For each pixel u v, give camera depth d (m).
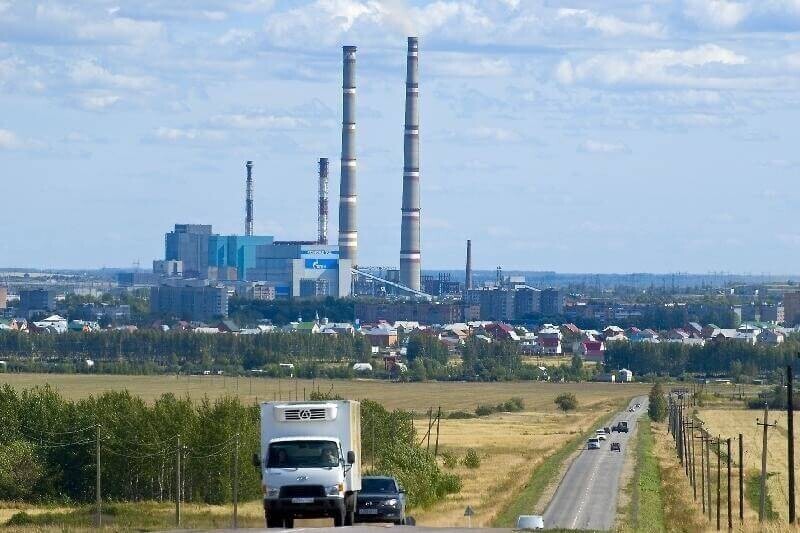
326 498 152.75
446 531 143.75
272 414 156.25
